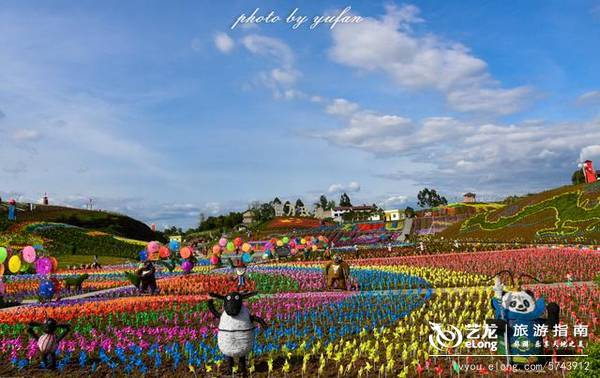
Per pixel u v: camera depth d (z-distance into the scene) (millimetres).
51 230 68500
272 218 138125
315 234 97875
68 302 24750
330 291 27578
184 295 26953
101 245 67500
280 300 23688
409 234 89562
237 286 30141
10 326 18234
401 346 14305
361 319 18578
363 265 40594
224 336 11828
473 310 19406
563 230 60375
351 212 172125
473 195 138625
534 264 34281
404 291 25812
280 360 13227
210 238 121375
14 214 72688
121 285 33281
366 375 11742
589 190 69125
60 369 12867
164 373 12336
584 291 21781
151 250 36500
